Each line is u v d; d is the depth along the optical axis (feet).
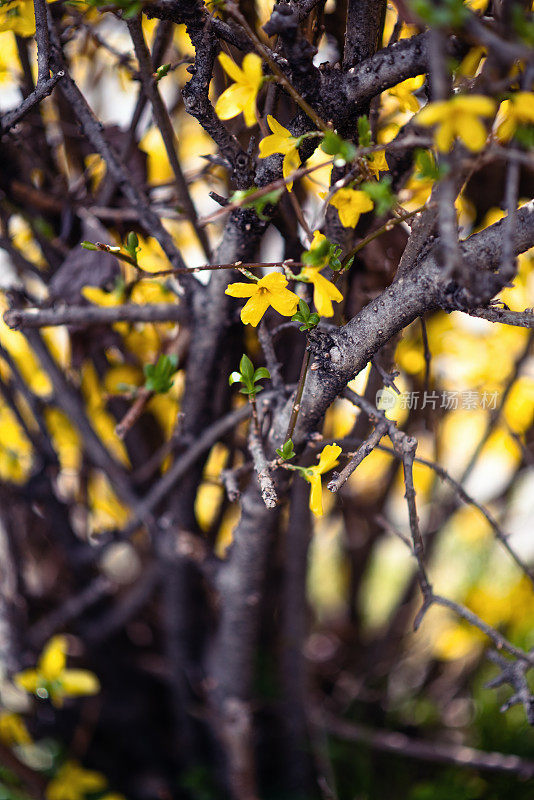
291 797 3.66
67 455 4.10
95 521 4.22
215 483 3.39
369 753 3.89
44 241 3.34
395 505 5.52
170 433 3.62
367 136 2.68
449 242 2.56
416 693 4.44
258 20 3.05
